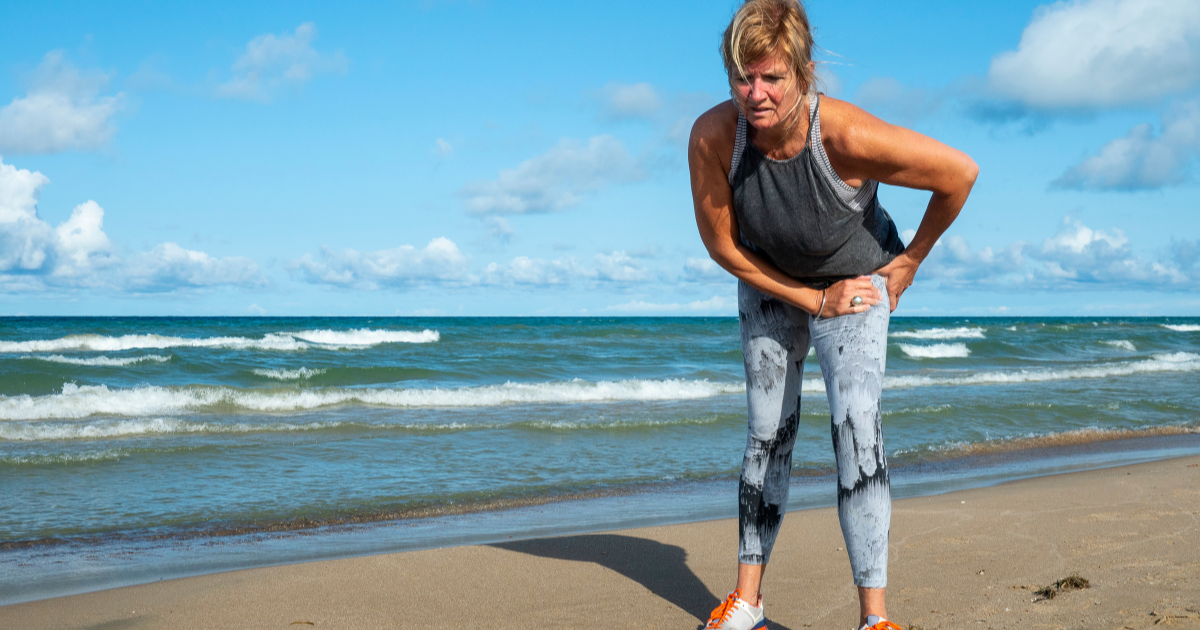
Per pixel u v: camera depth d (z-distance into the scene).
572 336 30.62
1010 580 3.17
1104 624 2.55
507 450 7.68
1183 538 3.84
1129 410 11.09
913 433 9.14
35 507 5.31
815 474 6.68
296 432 8.62
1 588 3.60
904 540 3.98
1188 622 2.54
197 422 8.94
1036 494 5.29
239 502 5.52
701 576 3.42
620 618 2.85
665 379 15.15
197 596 3.22
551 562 3.66
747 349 2.44
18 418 9.70
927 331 38.19
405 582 3.37
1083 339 33.16
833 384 2.21
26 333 28.72
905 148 1.88
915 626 2.61
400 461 7.06
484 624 2.81
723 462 7.23
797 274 2.24
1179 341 34.00
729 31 1.83
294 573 3.53
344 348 23.36
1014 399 12.20
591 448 7.85
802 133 1.92
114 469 6.54
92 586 3.63
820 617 2.79
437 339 27.83
